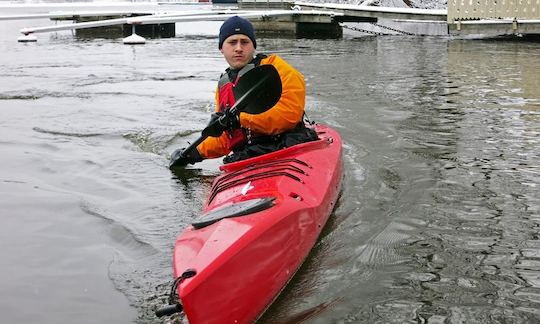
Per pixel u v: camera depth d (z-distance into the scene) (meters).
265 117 4.42
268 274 2.96
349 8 25.17
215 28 32.78
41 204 4.78
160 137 6.98
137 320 2.99
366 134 6.66
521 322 2.79
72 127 7.60
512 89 9.53
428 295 3.06
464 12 22.02
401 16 23.83
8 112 8.68
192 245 2.93
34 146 6.72
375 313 2.90
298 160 4.20
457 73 11.82
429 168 5.26
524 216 4.07
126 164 5.93
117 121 7.91
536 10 21.03
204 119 7.95
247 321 2.78
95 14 29.20
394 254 3.55
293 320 2.87
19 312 3.09
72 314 3.07
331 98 9.04
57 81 12.05
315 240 3.70
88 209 4.64
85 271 3.57
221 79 4.79
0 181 5.43
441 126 6.91
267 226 2.97
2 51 19.77
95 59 16.83
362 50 18.00
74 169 5.80
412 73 12.04
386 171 5.25
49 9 47.75
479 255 3.50
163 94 10.13
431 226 3.95
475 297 3.03
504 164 5.29
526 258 3.45
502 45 18.52
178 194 5.00
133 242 4.00
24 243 4.00
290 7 31.36
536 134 6.37
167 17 24.69
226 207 3.29
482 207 4.26
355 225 4.02
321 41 22.42
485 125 6.89
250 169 4.11
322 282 3.23
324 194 3.96
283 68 4.52
